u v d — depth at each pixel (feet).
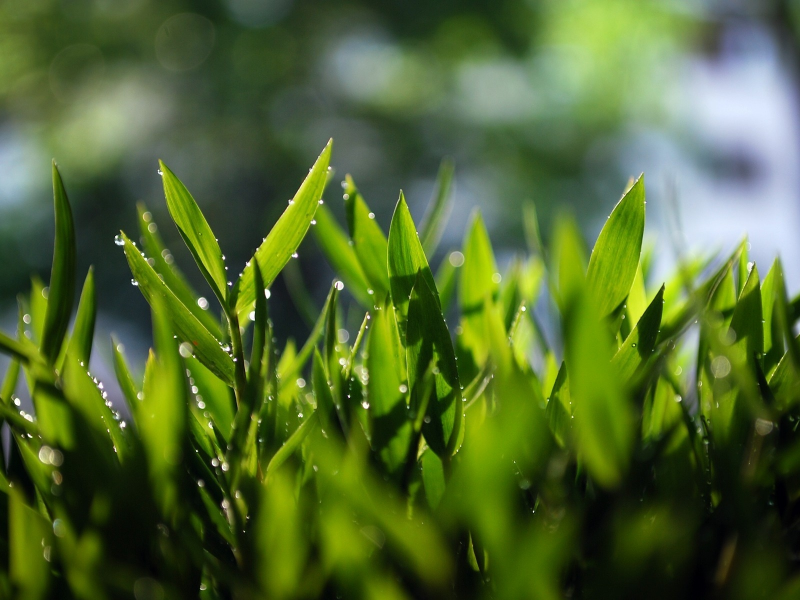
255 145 21.89
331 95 23.20
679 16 22.13
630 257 1.19
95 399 1.12
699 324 1.21
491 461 1.04
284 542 1.06
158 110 22.62
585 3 24.04
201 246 1.19
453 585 1.10
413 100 24.00
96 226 20.42
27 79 22.02
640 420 1.13
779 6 16.83
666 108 23.53
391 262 1.21
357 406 1.22
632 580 1.05
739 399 1.16
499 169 23.56
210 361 1.19
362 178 22.18
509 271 1.51
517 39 23.49
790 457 1.11
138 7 22.58
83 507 1.09
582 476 1.16
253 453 1.16
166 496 1.09
